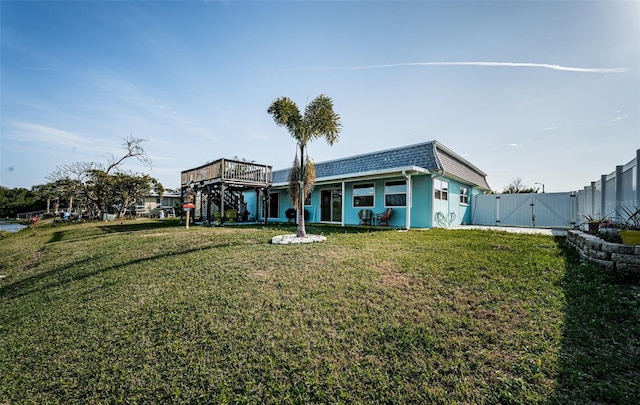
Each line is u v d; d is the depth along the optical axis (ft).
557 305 9.77
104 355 8.91
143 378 7.73
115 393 7.34
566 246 19.36
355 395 6.60
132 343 9.39
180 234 30.32
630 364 6.82
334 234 27.63
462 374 6.96
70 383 7.86
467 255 16.74
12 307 13.70
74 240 32.35
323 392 6.74
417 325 9.08
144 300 12.46
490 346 7.88
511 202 44.73
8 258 26.96
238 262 16.85
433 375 7.01
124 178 75.61
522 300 10.39
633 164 16.14
